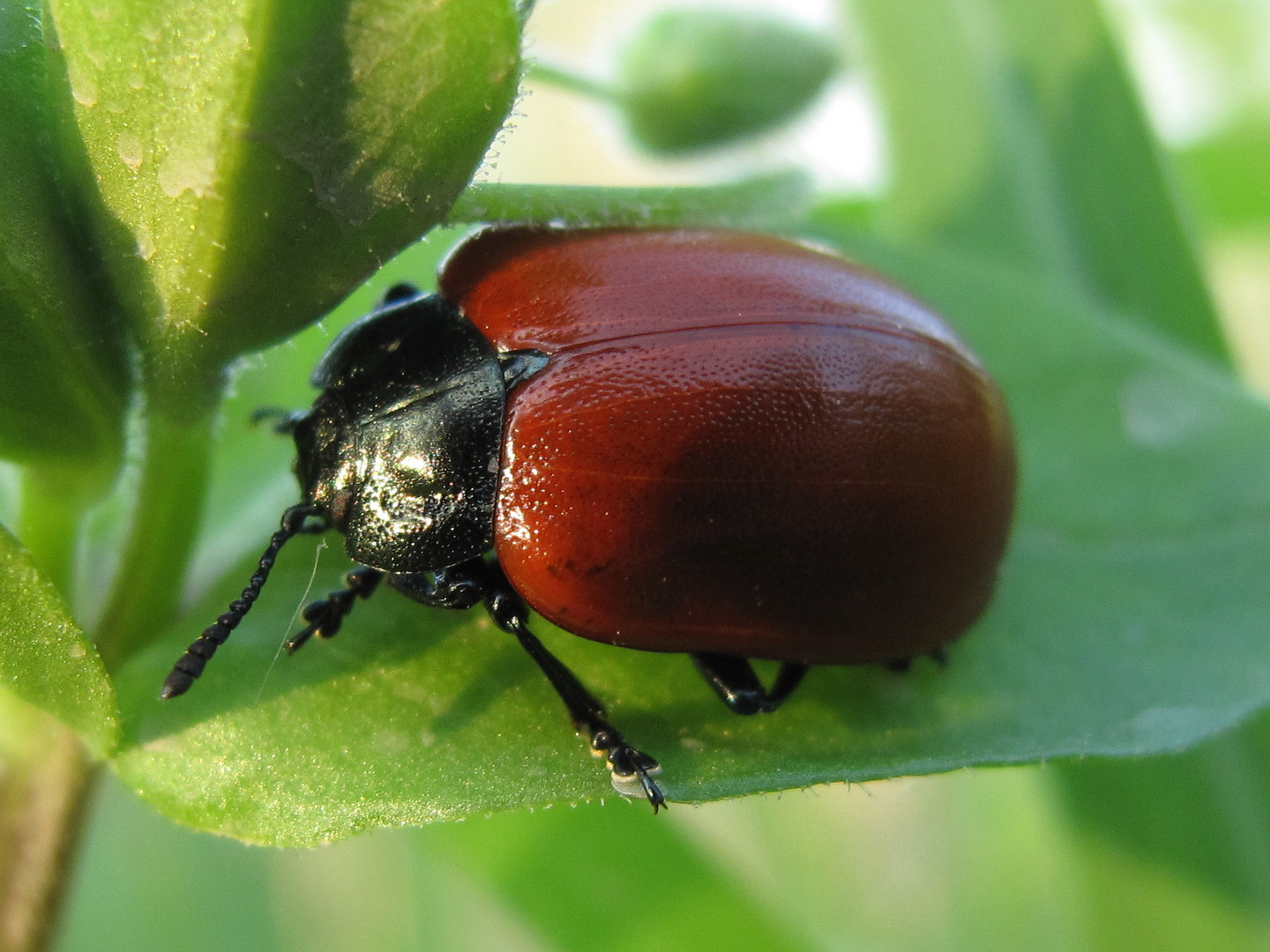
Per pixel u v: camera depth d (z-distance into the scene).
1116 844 0.05
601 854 0.05
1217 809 0.05
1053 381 0.05
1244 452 0.05
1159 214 0.05
